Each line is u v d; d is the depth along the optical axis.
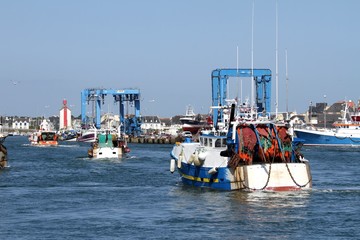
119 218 52.66
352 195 61.56
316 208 54.91
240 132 61.91
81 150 176.25
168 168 101.69
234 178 62.16
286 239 44.69
